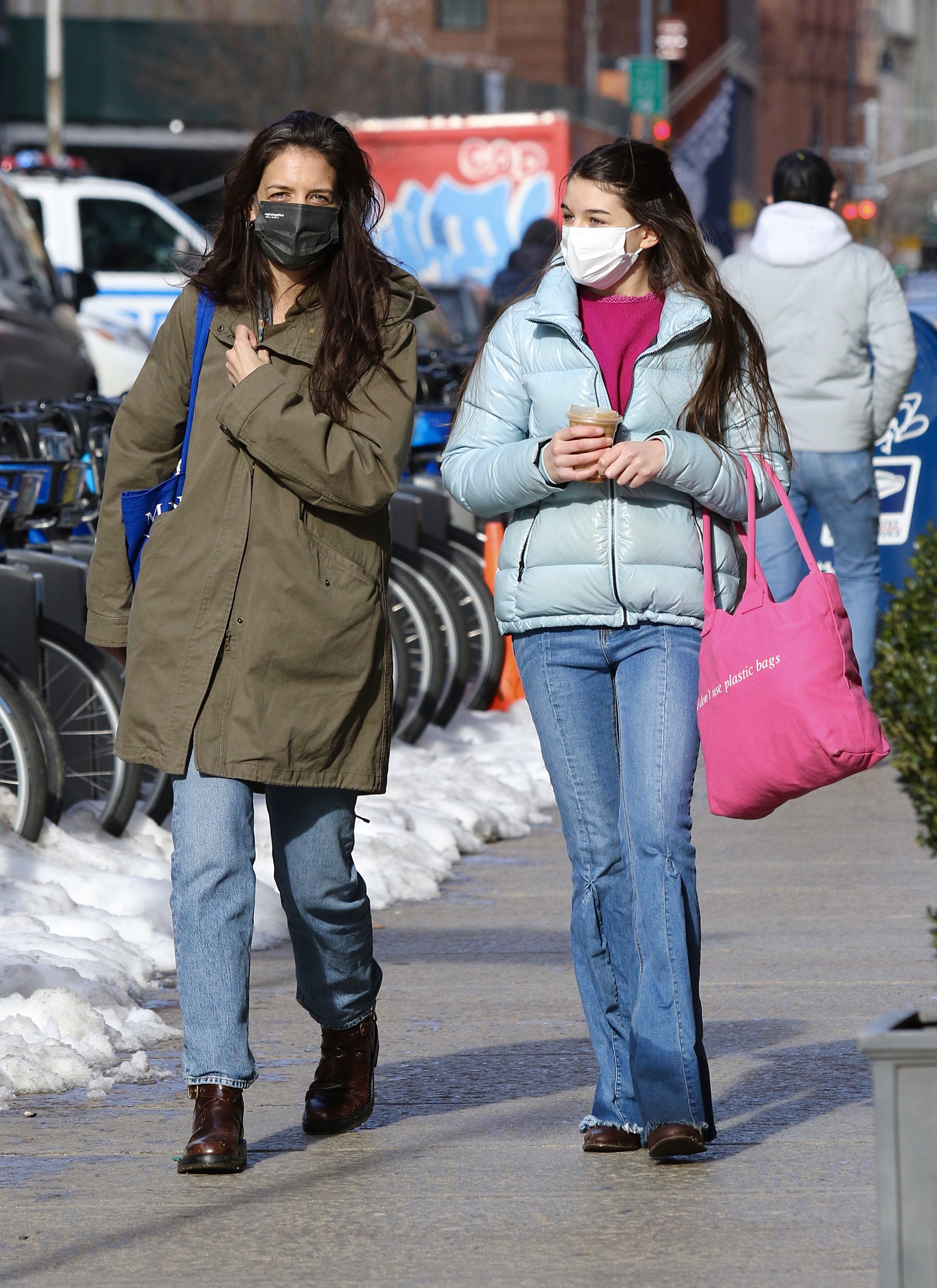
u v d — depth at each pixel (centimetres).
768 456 1349
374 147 7994
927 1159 865
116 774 2233
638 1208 1265
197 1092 1345
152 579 1339
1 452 2495
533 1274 1162
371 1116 1479
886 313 2870
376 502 1323
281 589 1317
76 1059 1564
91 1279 1170
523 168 7844
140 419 1371
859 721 1268
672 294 1333
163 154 12938
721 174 17175
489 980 1870
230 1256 1202
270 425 1297
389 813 2438
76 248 6500
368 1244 1216
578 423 1272
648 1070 1323
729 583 1365
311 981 1415
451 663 3020
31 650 2205
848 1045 1623
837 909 2125
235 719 1315
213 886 1330
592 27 16812
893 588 1628
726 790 1304
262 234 1311
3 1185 1331
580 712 1359
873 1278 1142
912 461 3391
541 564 1348
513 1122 1454
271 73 12400
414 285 1366
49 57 11431
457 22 16988
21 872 2034
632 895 1331
